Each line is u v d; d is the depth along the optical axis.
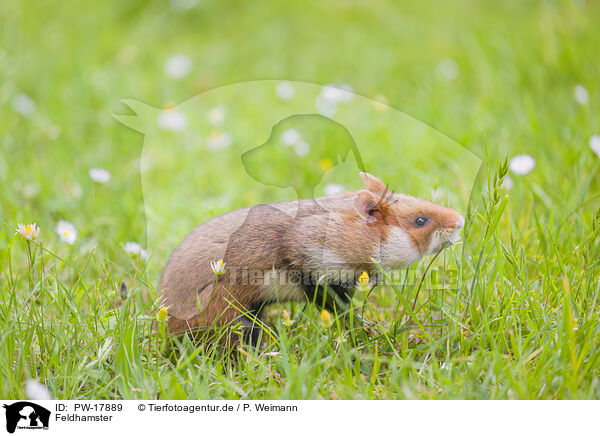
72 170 8.32
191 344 4.96
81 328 5.07
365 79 11.41
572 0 11.46
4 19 11.74
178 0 14.23
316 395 4.51
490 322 4.93
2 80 10.27
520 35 11.00
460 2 14.38
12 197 7.44
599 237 6.09
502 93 9.69
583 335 4.72
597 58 9.75
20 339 4.91
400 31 13.27
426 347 5.01
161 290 5.41
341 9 14.36
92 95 10.53
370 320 5.68
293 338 4.97
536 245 6.05
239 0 14.58
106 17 13.50
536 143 7.95
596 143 6.52
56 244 6.57
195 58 12.33
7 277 5.64
